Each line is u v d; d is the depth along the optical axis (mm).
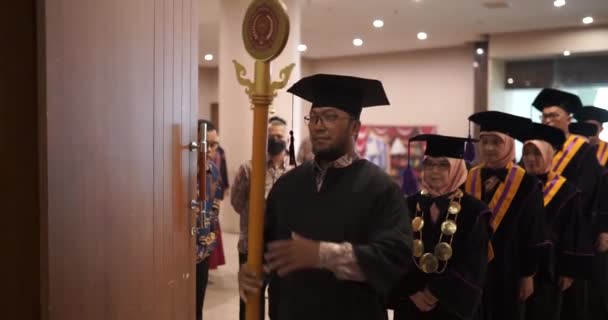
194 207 2881
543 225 2855
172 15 2574
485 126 2953
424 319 2510
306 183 1711
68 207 1771
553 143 3457
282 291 1717
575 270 3264
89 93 1874
